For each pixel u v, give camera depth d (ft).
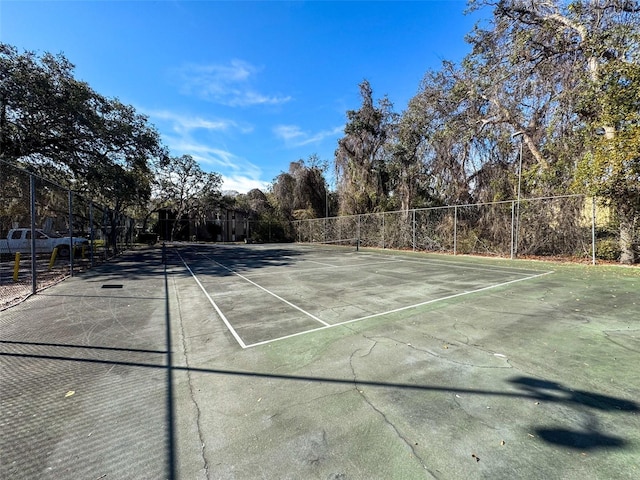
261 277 30.25
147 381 9.69
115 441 6.89
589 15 34.71
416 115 56.18
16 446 6.73
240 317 16.71
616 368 10.05
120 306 19.30
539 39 39.34
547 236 39.93
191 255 56.75
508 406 8.03
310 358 11.23
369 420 7.53
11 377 9.98
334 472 5.90
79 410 8.11
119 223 65.46
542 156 42.14
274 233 102.89
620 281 24.88
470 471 5.85
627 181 29.09
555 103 38.58
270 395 8.77
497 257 44.16
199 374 10.13
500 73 43.19
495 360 10.80
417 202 60.64
